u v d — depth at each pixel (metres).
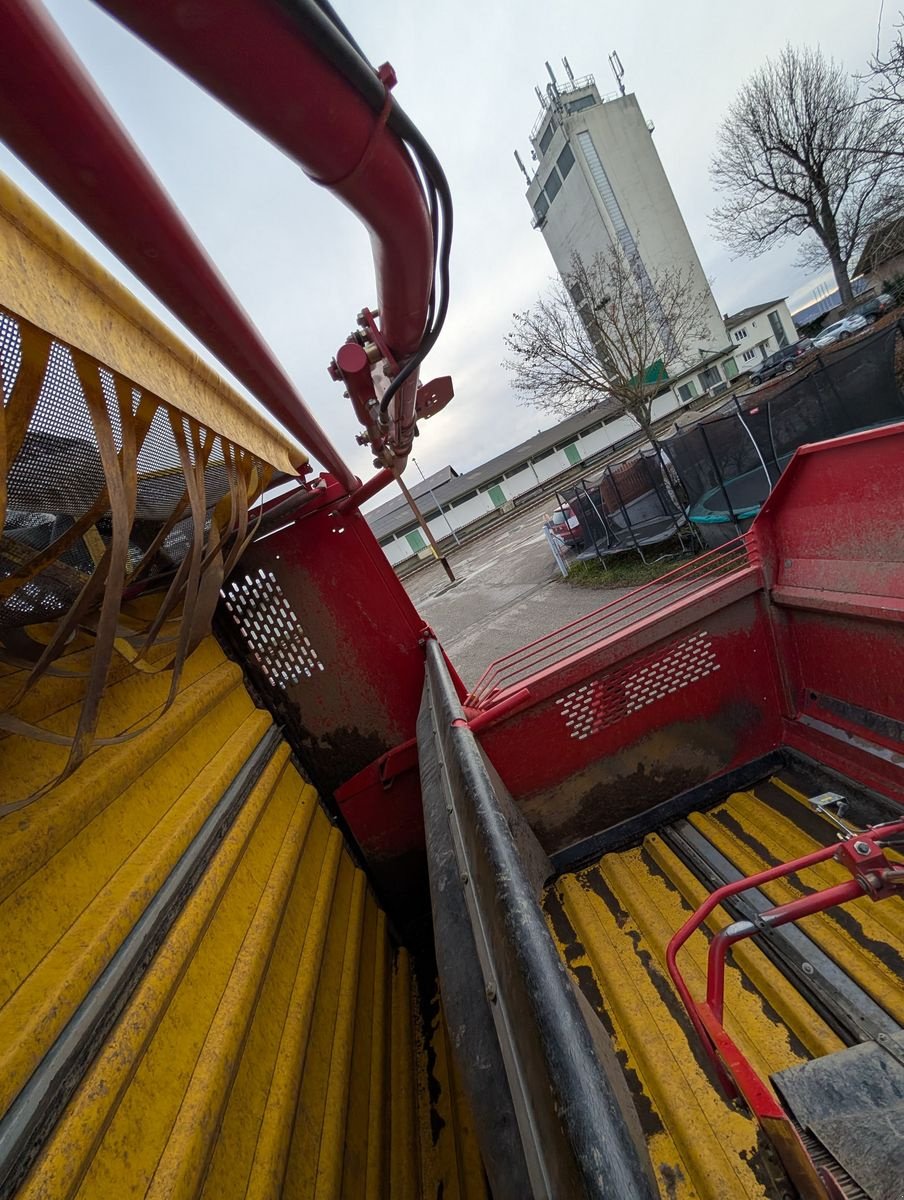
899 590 2.08
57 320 0.67
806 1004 1.82
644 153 48.78
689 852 2.55
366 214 1.28
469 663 10.59
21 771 1.17
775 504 2.61
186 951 1.29
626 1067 1.91
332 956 2.06
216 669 2.40
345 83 0.90
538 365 17.47
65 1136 0.86
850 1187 1.09
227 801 1.81
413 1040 2.33
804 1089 1.36
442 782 1.36
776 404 8.21
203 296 0.93
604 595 10.77
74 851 1.22
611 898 2.52
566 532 15.27
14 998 0.94
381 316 2.06
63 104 0.55
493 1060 0.73
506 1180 0.64
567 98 49.84
